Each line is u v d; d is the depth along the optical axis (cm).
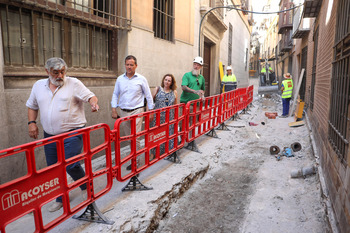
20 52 401
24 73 393
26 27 407
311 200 385
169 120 455
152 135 390
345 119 302
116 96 432
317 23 817
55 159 305
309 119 884
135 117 342
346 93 308
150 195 349
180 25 884
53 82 280
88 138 268
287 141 728
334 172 334
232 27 1862
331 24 490
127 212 304
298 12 1120
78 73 493
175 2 839
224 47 1628
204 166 489
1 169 349
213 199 402
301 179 467
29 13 411
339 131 333
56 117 286
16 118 371
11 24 387
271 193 416
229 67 1145
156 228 320
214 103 681
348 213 240
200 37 1087
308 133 763
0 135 340
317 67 718
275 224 328
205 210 369
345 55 323
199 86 586
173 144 472
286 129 878
